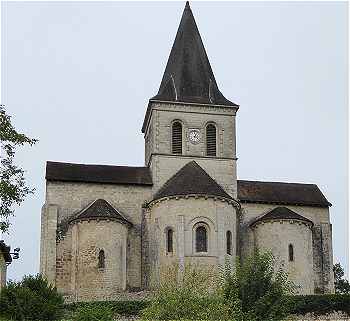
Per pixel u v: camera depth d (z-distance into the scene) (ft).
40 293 147.54
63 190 211.82
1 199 112.27
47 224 204.23
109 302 165.58
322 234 226.79
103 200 208.54
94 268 193.16
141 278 204.44
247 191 229.04
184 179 203.10
